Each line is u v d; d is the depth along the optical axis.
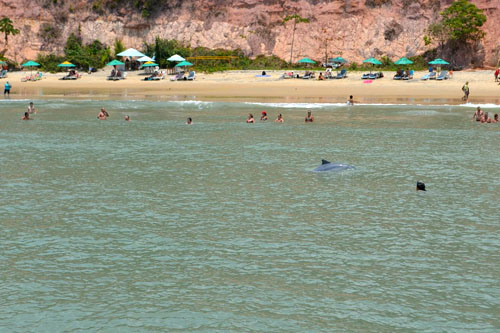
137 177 33.62
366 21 151.88
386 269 19.20
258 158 39.62
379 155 40.69
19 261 20.00
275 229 23.56
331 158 39.47
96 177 33.66
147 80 137.25
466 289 17.59
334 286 17.83
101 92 112.25
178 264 19.67
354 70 139.12
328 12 155.75
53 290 17.61
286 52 156.75
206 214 25.77
